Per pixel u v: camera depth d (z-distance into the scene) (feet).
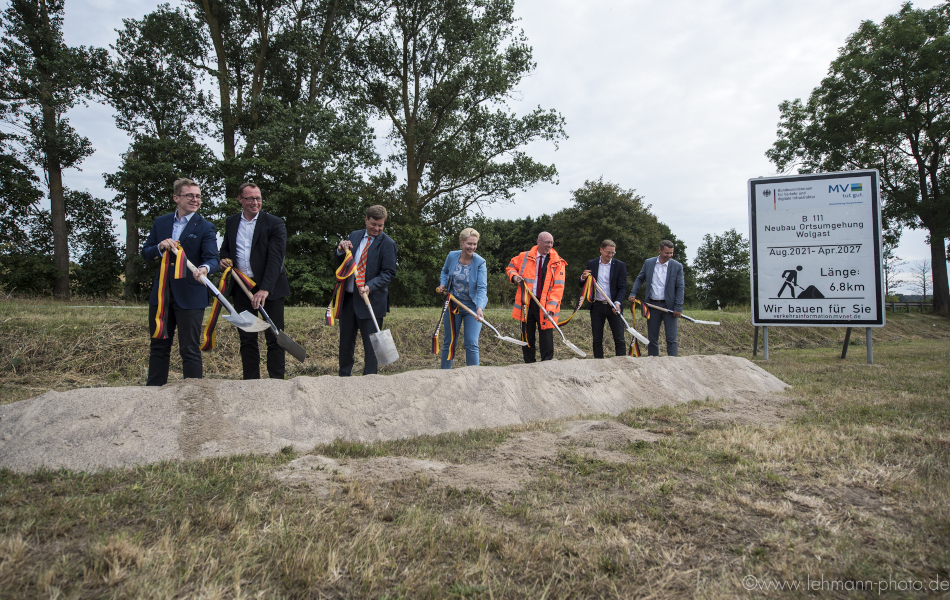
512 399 14.47
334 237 69.62
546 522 7.11
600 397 15.85
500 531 6.75
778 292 29.78
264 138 64.90
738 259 150.20
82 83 64.39
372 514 7.23
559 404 14.97
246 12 71.46
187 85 71.82
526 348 21.40
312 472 8.85
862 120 79.25
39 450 9.20
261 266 15.03
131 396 10.83
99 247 77.15
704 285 157.69
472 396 14.08
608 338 36.99
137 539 6.13
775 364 26.48
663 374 18.13
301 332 26.25
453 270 18.67
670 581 5.73
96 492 7.86
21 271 64.03
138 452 9.59
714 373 19.21
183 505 7.31
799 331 48.75
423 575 5.68
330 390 12.69
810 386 18.90
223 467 9.00
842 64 81.15
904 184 85.20
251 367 15.17
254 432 10.88
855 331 53.06
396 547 6.26
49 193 69.26
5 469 8.63
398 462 9.49
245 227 15.05
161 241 13.46
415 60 80.79
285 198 64.80
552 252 21.18
